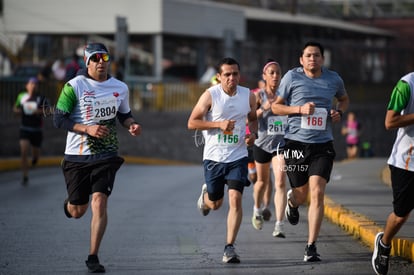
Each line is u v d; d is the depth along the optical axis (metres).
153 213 28.70
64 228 25.33
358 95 96.12
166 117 64.69
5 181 39.91
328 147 20.00
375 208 26.92
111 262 20.05
